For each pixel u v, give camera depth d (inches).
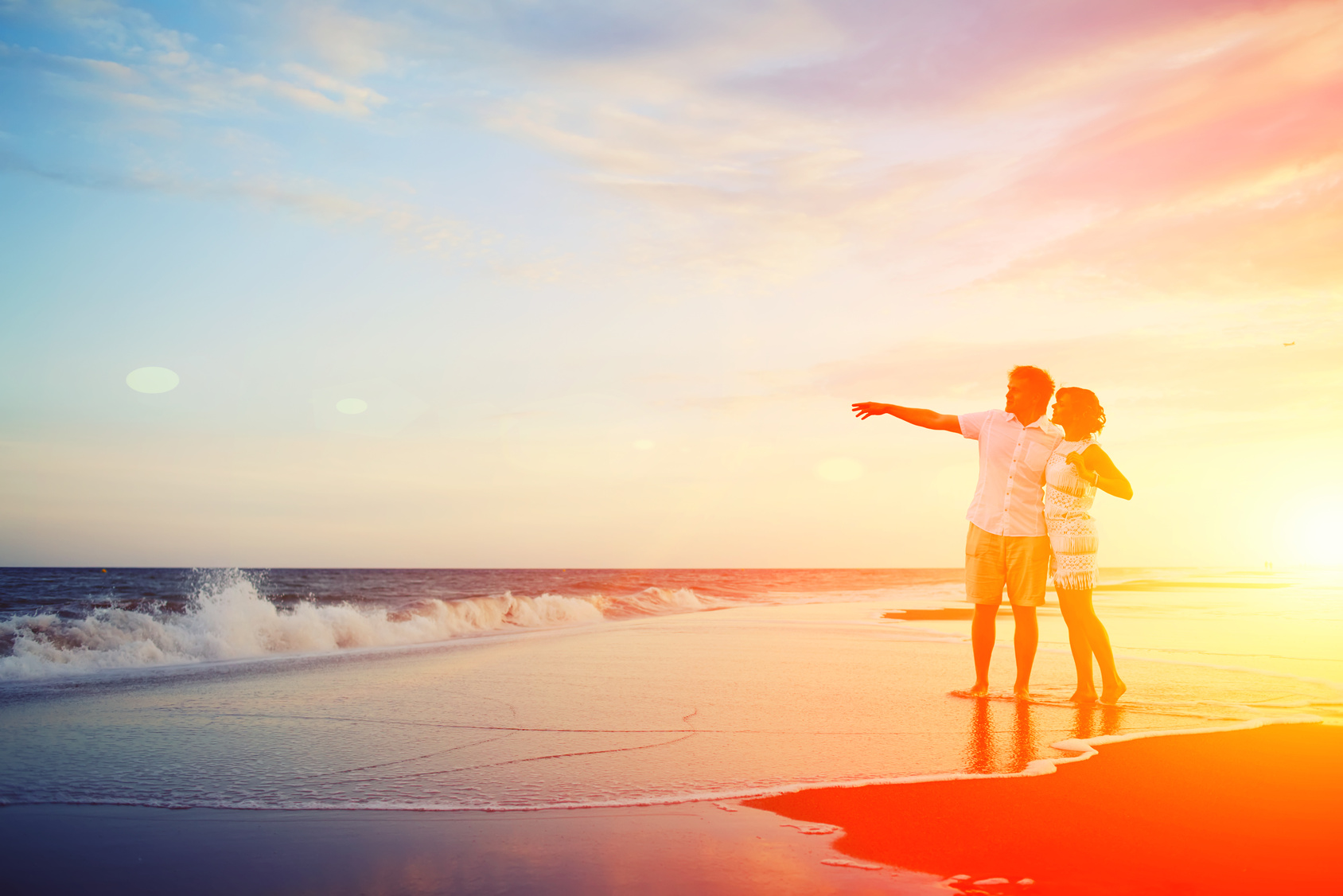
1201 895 71.1
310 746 129.6
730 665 232.1
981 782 108.0
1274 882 74.1
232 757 122.6
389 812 95.9
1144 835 86.8
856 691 184.9
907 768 115.7
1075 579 172.4
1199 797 100.8
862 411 202.8
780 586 1321.4
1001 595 180.5
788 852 82.2
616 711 160.2
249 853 82.7
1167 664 230.7
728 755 123.6
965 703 170.4
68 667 232.7
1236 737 135.0
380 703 168.6
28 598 858.1
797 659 248.7
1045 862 79.0
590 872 77.1
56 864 79.5
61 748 128.6
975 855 81.0
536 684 196.5
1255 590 840.9
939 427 194.1
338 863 80.0
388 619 378.6
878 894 71.3
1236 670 217.5
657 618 460.1
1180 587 935.7
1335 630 340.8
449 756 123.2
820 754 124.0
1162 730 140.2
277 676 212.7
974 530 183.5
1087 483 174.4
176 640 269.6
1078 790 104.2
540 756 123.1
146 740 134.3
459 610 427.5
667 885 73.8
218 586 351.6
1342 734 138.1
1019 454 180.5
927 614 475.2
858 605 605.6
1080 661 173.0
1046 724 147.3
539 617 484.4
